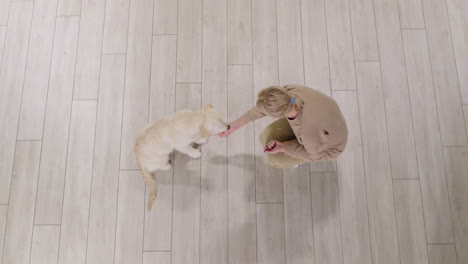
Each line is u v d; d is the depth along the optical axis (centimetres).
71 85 204
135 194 191
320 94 122
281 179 192
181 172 193
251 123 198
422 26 213
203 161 195
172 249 185
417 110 201
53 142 197
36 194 190
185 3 216
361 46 210
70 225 187
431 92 203
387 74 206
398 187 191
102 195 190
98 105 202
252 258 184
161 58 209
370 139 197
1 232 185
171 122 156
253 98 204
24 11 214
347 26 213
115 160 195
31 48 209
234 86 205
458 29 212
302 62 208
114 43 211
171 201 190
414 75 206
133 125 200
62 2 216
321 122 116
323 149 121
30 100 202
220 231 187
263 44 211
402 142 196
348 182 192
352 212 189
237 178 193
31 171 193
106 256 184
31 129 198
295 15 215
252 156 195
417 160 194
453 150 195
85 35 212
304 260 183
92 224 187
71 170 193
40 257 183
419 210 188
